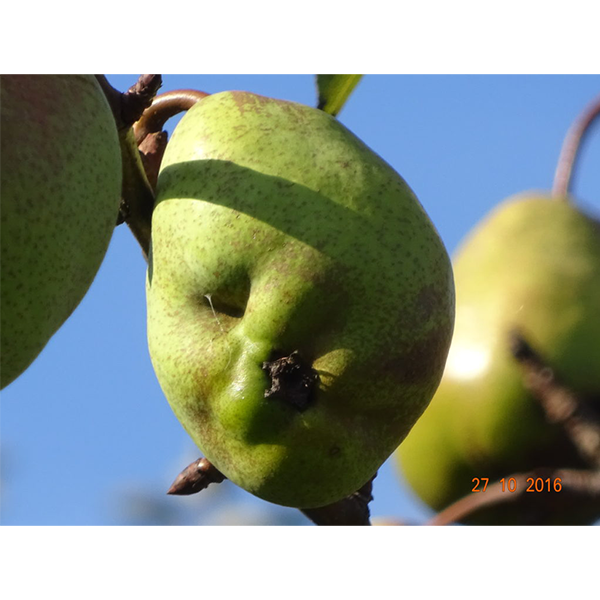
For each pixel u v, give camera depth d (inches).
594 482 23.7
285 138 19.9
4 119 19.0
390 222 19.7
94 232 19.6
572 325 24.4
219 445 19.9
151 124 21.2
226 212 19.6
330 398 19.6
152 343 20.1
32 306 19.3
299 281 19.4
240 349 19.6
